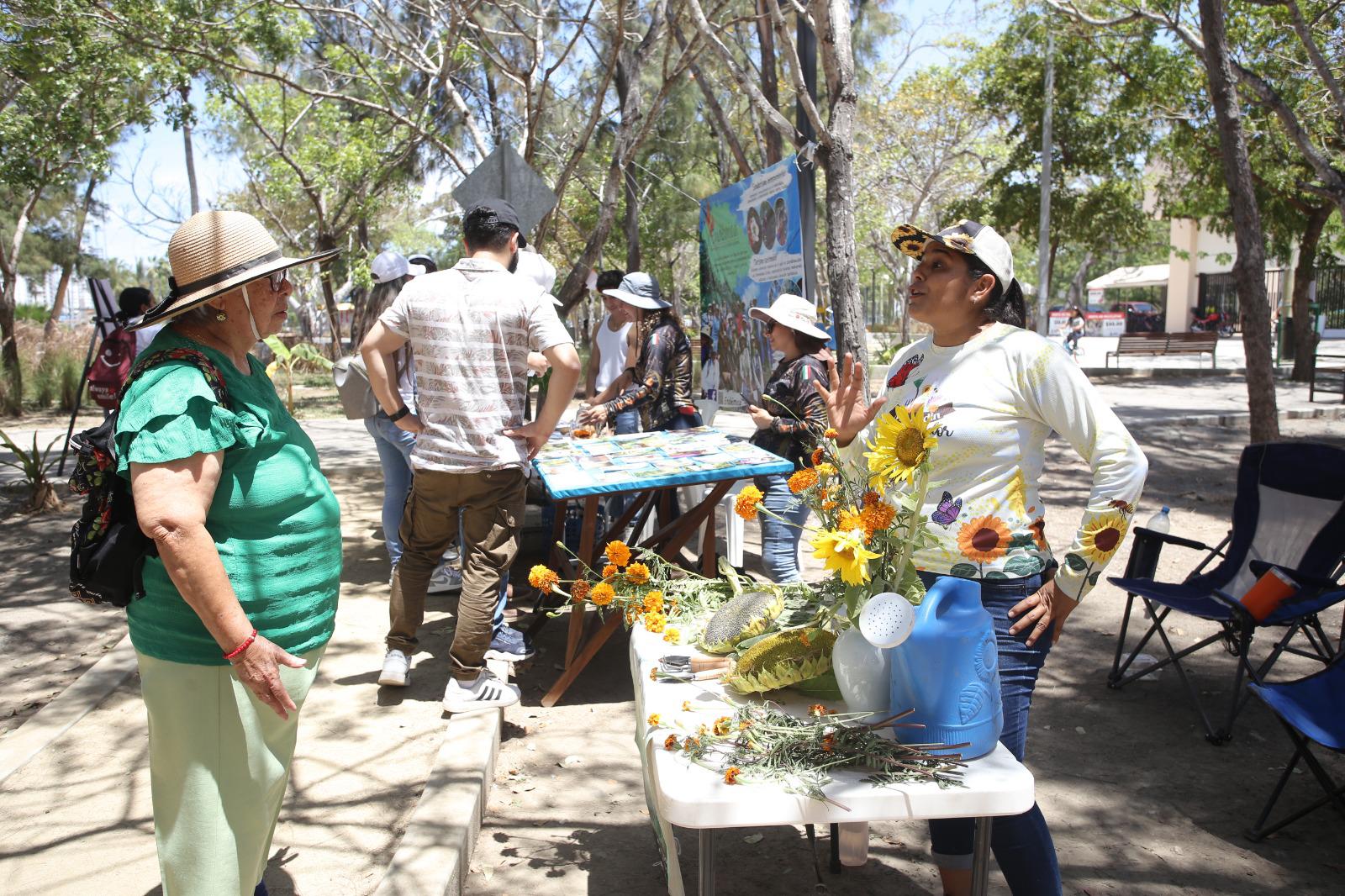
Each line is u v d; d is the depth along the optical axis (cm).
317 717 416
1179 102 1647
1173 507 869
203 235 234
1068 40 1727
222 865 234
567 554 556
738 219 794
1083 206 2231
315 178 1791
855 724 218
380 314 519
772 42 1170
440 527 412
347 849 319
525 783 380
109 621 566
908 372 265
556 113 1675
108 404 831
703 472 423
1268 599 395
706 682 256
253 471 231
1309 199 1838
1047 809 361
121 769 372
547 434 402
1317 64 841
